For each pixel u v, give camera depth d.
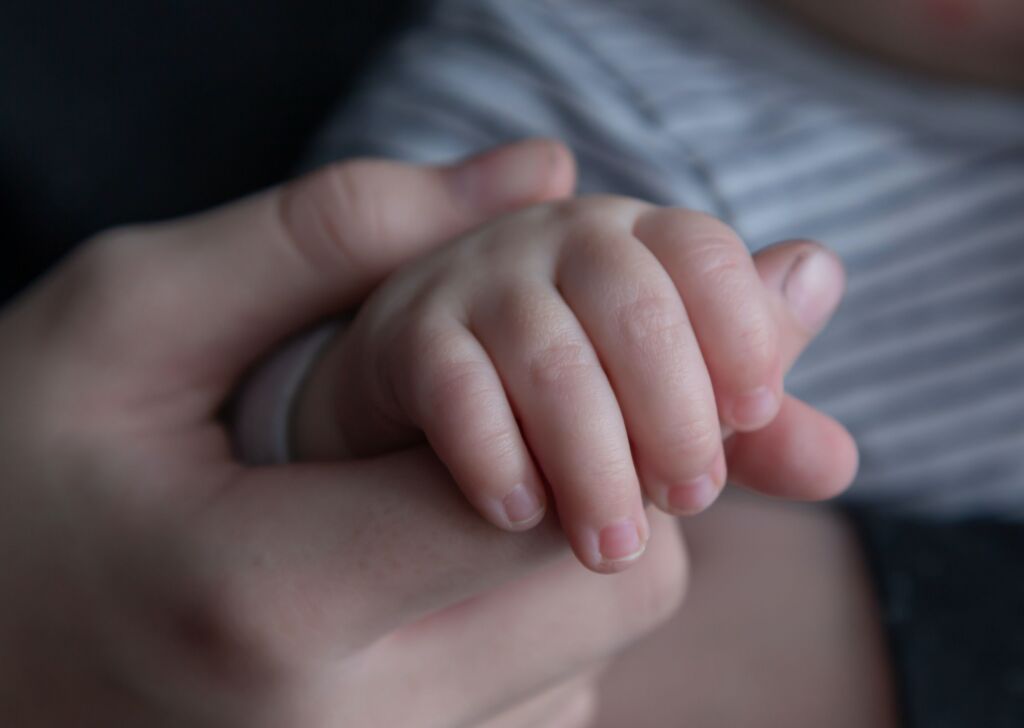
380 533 0.26
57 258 0.53
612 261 0.26
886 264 0.41
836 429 0.27
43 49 0.53
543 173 0.29
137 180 0.53
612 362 0.25
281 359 0.30
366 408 0.27
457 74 0.43
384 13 0.57
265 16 0.56
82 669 0.28
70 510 0.28
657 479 0.25
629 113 0.42
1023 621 0.35
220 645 0.26
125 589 0.27
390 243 0.29
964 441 0.41
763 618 0.36
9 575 0.28
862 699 0.34
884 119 0.42
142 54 0.54
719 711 0.34
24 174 0.53
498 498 0.24
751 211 0.41
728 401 0.25
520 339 0.25
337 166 0.30
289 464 0.27
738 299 0.25
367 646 0.27
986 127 0.41
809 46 0.43
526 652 0.28
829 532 0.38
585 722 0.32
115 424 0.29
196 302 0.29
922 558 0.36
